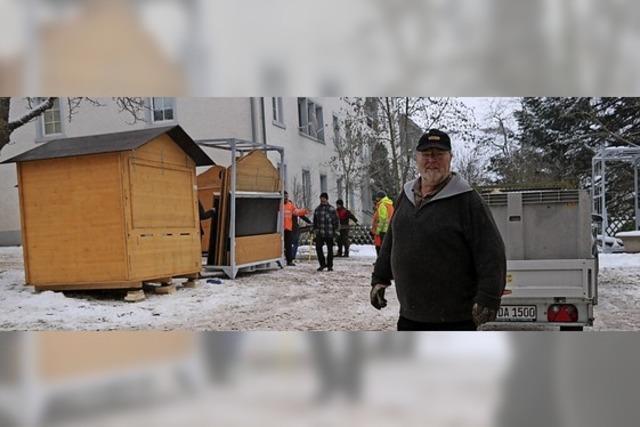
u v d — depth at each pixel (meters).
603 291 7.99
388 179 16.78
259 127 14.68
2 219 16.58
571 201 5.11
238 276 10.01
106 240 7.34
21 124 9.27
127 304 7.23
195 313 6.78
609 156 14.16
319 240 10.80
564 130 20.38
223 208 9.77
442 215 2.72
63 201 7.46
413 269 2.78
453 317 2.73
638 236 12.72
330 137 18.98
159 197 7.93
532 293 5.04
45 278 7.56
